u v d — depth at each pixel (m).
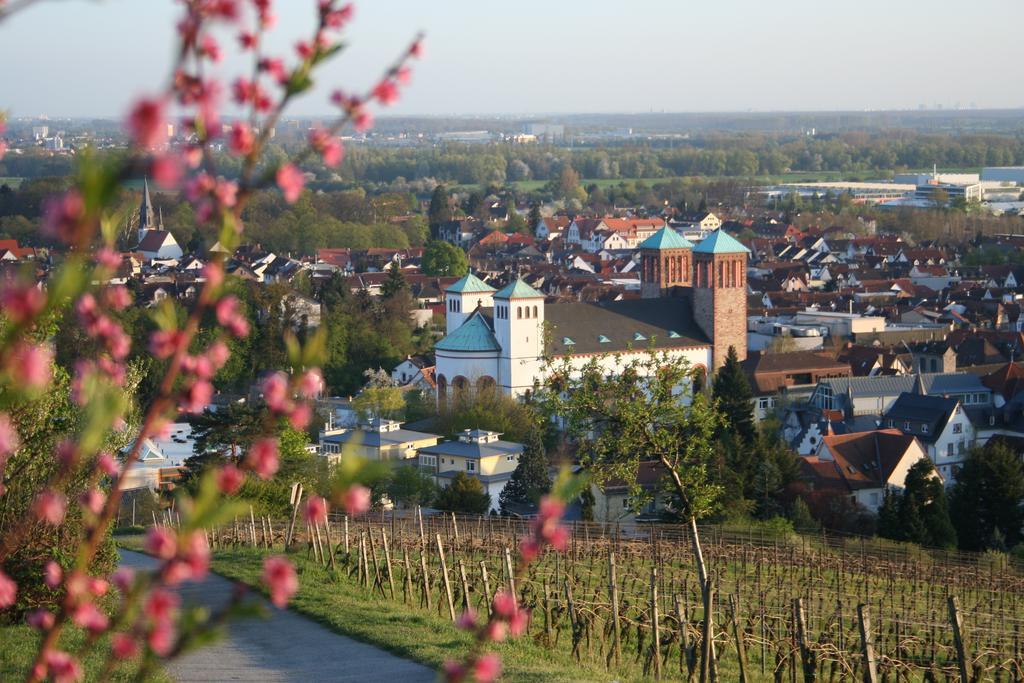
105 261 12.52
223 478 12.27
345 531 96.81
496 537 126.12
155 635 12.14
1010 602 119.19
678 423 78.56
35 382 11.59
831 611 106.56
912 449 195.75
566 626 86.38
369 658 66.81
